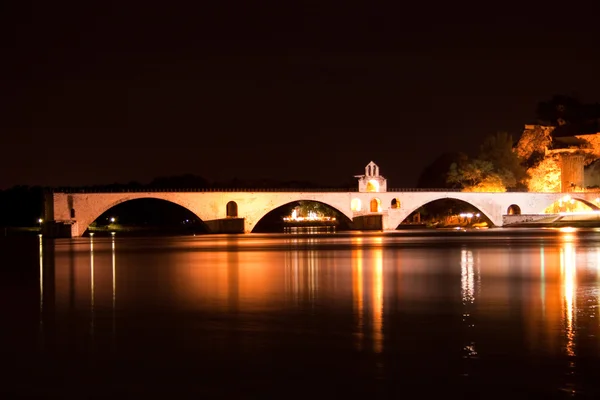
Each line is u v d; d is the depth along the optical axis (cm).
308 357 3681
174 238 16762
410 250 11194
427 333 4181
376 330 4281
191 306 5241
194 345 3966
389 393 3147
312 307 5125
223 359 3672
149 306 5278
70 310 5147
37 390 3256
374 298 5553
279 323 4531
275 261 9281
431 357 3650
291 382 3300
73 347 3975
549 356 3644
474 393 3133
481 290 5981
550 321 4500
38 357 3772
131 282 6875
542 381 3266
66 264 9088
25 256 10662
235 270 8019
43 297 5841
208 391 3206
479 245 12356
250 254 10731
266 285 6488
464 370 3434
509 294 5719
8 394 3209
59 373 3494
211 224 18200
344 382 3288
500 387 3197
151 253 11206
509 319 4581
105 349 3919
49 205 17275
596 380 3275
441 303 5266
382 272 7575
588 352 3712
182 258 10006
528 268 7862
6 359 3741
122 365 3606
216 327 4431
